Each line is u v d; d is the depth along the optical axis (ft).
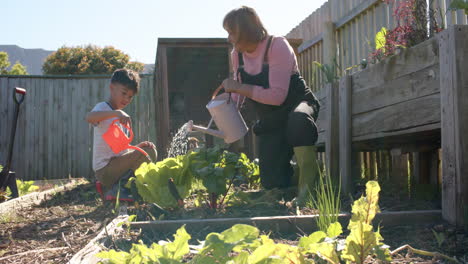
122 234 6.90
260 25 10.30
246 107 23.26
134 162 10.66
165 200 8.97
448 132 7.27
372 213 4.52
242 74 11.25
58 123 26.53
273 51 10.33
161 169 9.18
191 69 34.65
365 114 10.64
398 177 12.24
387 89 9.61
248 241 3.72
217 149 9.78
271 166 11.40
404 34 9.38
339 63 17.62
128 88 10.82
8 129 25.98
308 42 20.53
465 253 5.60
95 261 5.10
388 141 10.87
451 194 7.14
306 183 9.54
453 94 7.15
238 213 8.66
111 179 10.72
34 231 8.11
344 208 9.05
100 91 26.81
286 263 3.82
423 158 11.34
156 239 6.78
